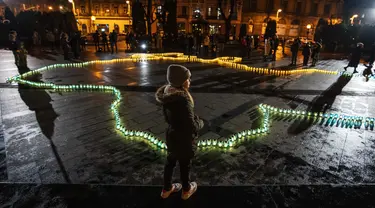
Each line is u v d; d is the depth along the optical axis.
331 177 3.69
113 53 18.77
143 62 14.67
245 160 4.11
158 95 2.62
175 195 3.14
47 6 40.47
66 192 3.14
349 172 3.83
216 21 44.53
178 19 45.22
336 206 3.01
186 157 2.64
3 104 6.58
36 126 5.23
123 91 8.10
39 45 22.08
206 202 3.04
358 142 4.88
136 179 3.51
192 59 16.36
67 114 5.96
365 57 21.08
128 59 15.57
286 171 3.81
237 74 11.59
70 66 12.61
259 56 19.41
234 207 2.97
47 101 6.91
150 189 3.24
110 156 4.12
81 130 5.09
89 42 28.12
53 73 10.77
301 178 3.64
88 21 49.50
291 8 45.66
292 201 3.08
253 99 7.61
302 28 47.06
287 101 7.52
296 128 5.48
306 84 9.92
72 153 4.19
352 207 3.00
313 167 3.95
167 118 2.57
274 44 16.88
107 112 6.15
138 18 23.67
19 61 11.84
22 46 11.84
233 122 5.74
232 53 20.80
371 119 5.96
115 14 50.25
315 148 4.58
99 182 3.43
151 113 6.16
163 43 22.83
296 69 13.59
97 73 10.97
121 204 2.96
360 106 7.21
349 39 26.34
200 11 44.47
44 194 3.09
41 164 3.83
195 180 3.54
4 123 5.34
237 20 44.72
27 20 23.92
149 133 5.05
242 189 3.28
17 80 9.16
